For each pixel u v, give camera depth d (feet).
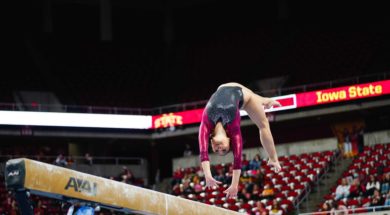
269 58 108.68
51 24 114.62
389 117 92.84
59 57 111.45
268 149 27.68
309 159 89.81
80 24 118.93
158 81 112.98
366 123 93.86
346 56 101.81
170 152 114.73
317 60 103.65
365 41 103.09
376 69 96.32
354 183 75.82
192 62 114.83
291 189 82.28
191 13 121.70
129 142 104.63
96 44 115.85
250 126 97.76
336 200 74.43
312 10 113.39
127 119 98.53
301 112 92.53
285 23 113.60
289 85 101.19
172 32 120.67
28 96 104.22
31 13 114.93
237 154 24.63
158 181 99.71
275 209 76.38
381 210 68.39
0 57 108.17
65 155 104.73
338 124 95.86
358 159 85.46
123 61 114.83
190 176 92.27
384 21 105.09
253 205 78.74
